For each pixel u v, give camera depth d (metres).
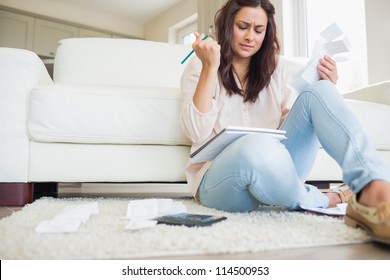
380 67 2.20
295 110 0.99
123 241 0.64
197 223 0.76
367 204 0.68
